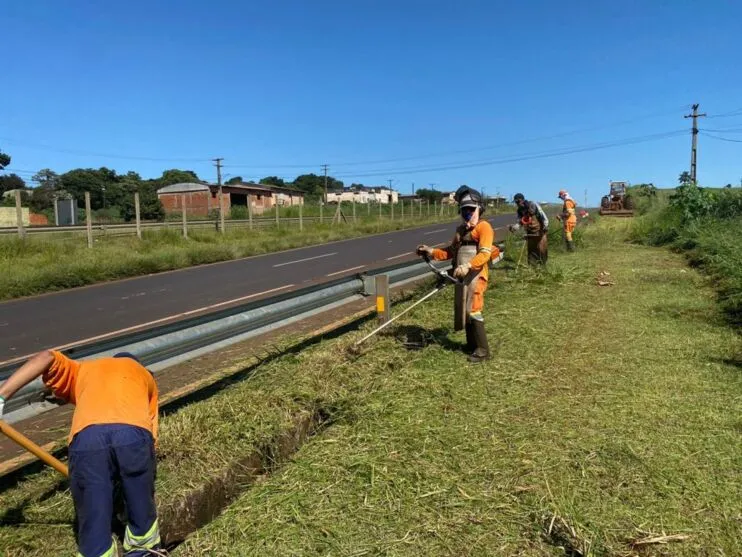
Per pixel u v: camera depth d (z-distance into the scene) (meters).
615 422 4.29
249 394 4.77
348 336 6.66
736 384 4.98
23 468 3.82
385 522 3.21
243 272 15.77
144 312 10.29
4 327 9.41
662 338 6.46
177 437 3.97
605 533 3.03
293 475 3.73
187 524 3.34
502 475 3.62
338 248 23.09
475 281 5.82
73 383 2.82
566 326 7.10
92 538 2.43
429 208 58.97
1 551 2.90
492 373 5.44
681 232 17.39
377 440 4.13
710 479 3.50
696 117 42.91
